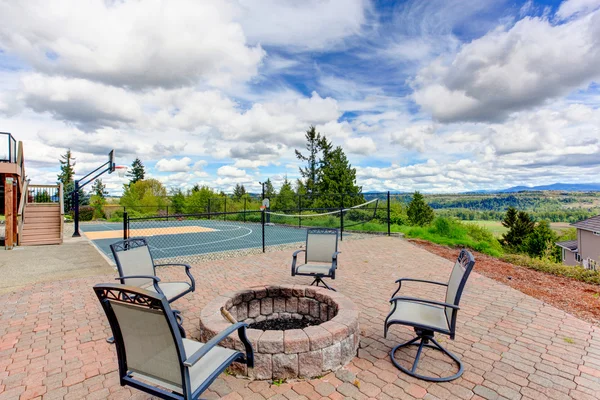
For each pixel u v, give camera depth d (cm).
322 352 269
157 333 177
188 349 215
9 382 264
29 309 447
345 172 2638
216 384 259
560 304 457
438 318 283
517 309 436
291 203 2375
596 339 341
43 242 1134
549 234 3678
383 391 248
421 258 814
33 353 317
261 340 261
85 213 2406
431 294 510
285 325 388
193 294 519
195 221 2355
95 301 483
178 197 2981
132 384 196
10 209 1038
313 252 542
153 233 1577
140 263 393
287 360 262
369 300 479
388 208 1279
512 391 247
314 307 390
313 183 3234
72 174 4756
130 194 3303
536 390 248
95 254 932
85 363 297
